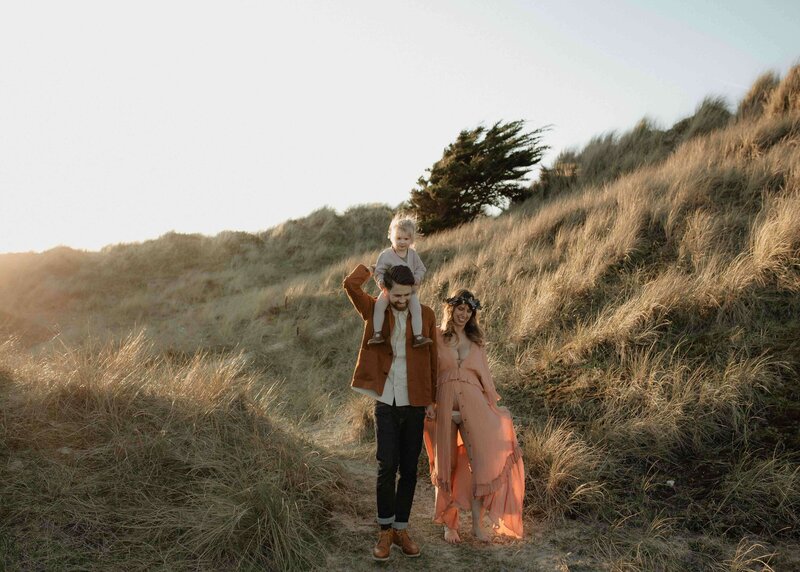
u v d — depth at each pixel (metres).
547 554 3.70
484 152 18.45
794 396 4.85
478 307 4.11
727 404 4.89
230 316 11.88
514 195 17.83
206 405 4.69
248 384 5.46
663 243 8.20
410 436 3.73
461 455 4.05
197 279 18.94
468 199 18.30
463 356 4.11
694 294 6.56
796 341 5.46
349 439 6.04
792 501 3.88
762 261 6.57
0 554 2.88
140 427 4.21
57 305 16.91
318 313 11.42
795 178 8.15
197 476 3.94
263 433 4.73
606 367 6.06
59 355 4.92
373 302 3.86
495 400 4.12
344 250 22.11
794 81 13.02
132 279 19.62
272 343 10.18
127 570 3.02
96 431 4.05
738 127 12.60
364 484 4.70
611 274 7.94
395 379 3.72
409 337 3.79
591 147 17.48
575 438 5.04
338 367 8.80
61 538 3.12
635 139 16.59
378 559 3.54
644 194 9.52
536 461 4.66
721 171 9.62
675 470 4.48
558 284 7.99
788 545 3.59
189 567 3.16
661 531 3.83
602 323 6.79
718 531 3.80
